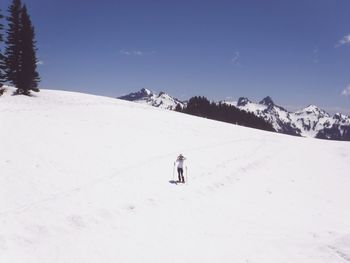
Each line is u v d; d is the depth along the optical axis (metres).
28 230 10.48
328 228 12.39
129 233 11.28
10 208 11.91
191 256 9.84
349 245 9.59
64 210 12.26
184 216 13.54
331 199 19.00
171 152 27.56
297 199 18.30
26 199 12.99
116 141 27.86
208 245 10.70
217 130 47.59
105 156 22.20
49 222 11.19
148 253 9.91
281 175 25.02
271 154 34.62
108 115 42.25
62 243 10.05
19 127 25.25
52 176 16.34
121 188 16.03
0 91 44.34
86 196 14.14
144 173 19.66
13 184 14.41
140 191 16.00
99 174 17.88
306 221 13.75
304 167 29.41
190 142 34.34
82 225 11.45
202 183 19.34
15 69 48.94
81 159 20.39
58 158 19.66
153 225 12.20
